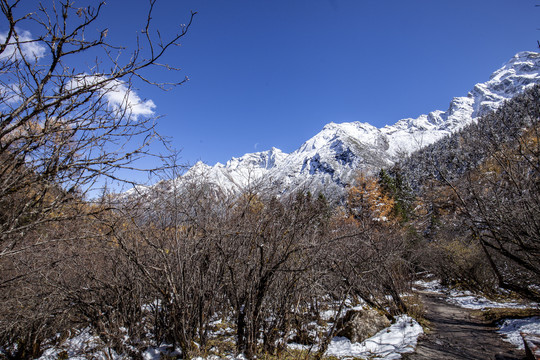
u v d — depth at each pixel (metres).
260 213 4.93
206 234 4.71
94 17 2.13
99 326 4.89
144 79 2.44
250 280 4.82
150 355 4.79
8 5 1.90
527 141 5.69
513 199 6.18
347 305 9.55
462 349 6.30
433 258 17.23
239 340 4.82
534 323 7.38
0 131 2.17
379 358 5.70
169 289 4.81
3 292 4.31
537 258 6.20
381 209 22.16
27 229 2.66
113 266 5.25
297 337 6.38
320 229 5.36
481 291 14.84
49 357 5.43
